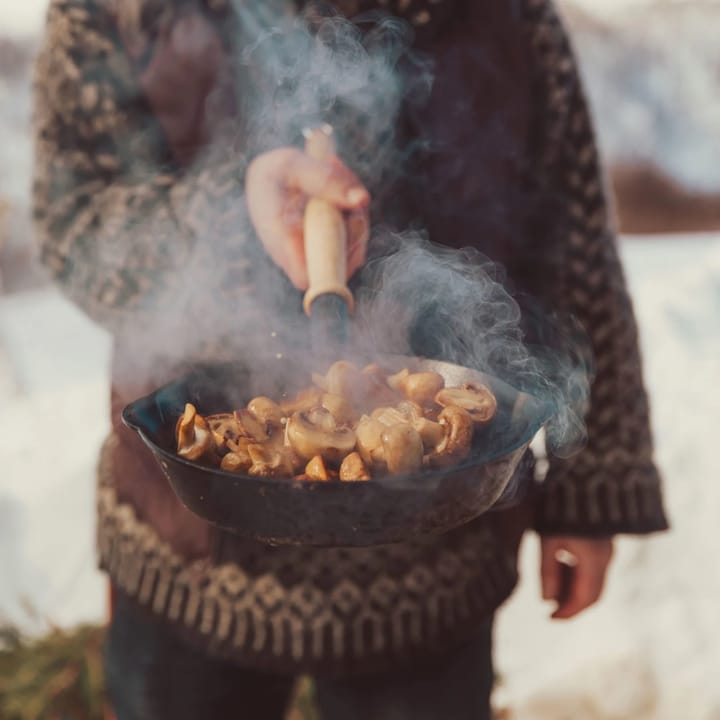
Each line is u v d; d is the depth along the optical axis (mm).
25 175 5207
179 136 1137
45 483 2441
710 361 2787
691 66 7125
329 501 698
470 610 1146
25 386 3369
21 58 5723
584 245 1230
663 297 3131
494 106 1175
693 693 1953
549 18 1209
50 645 1870
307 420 807
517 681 2012
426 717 1176
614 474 1243
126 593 1183
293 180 943
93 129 1121
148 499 1146
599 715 1968
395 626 1118
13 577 2215
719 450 2441
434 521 725
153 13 1105
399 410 856
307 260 900
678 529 2264
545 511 1268
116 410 1163
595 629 2086
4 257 4867
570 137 1220
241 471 777
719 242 4242
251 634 1122
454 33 1154
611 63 7246
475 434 835
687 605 2113
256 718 1270
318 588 1103
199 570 1126
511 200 1214
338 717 1223
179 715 1209
